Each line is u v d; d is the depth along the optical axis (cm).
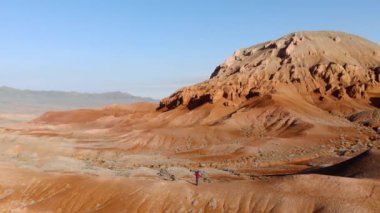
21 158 6719
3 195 4619
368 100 12356
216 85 14075
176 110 13825
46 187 4691
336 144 8738
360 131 9694
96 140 11481
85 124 15525
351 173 4219
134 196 4266
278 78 13575
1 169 5050
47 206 4444
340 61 14350
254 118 11381
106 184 4516
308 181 3866
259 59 15450
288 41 15788
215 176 5756
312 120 10775
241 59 16738
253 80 13712
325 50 14838
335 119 11050
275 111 11462
